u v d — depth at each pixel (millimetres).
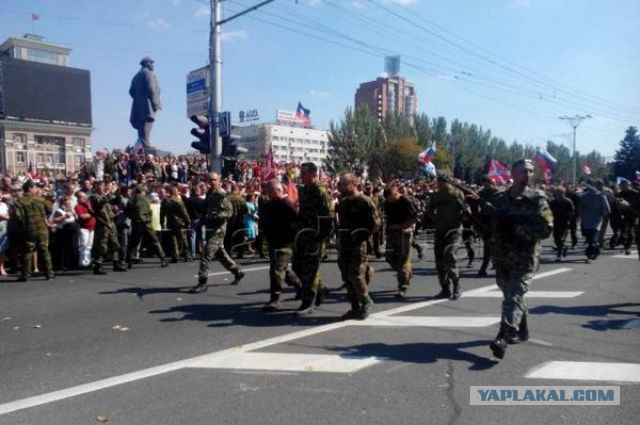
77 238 11109
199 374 4590
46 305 7477
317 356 5082
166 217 12242
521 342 5543
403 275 8156
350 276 6547
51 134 64688
